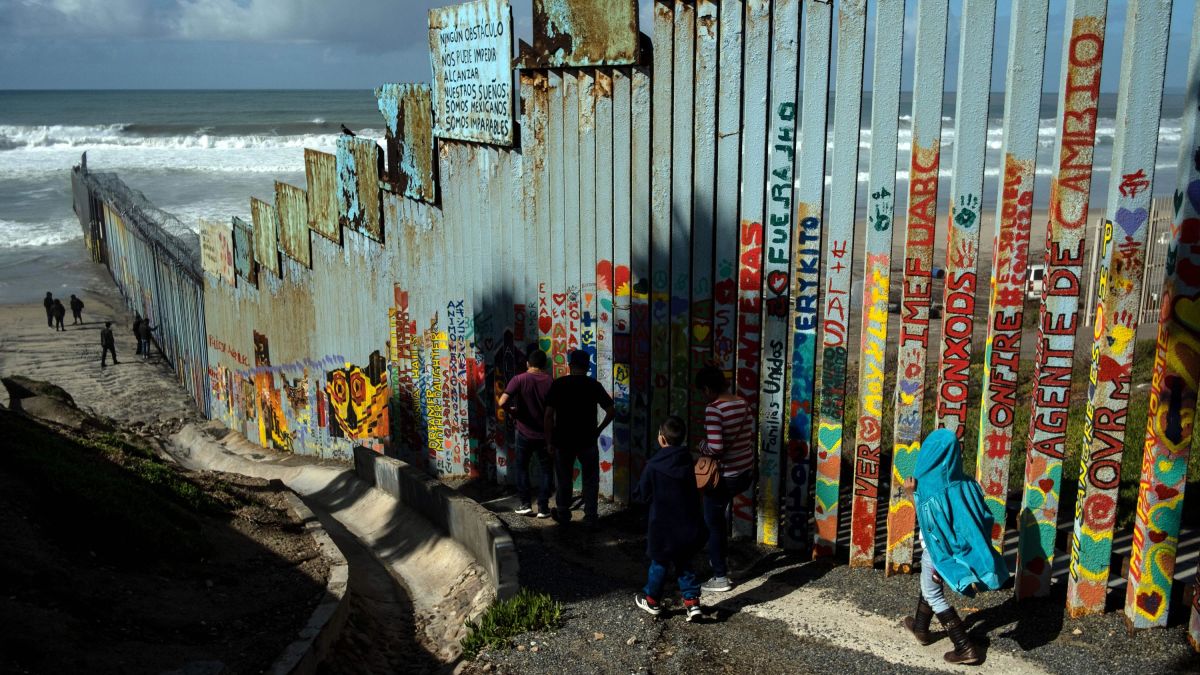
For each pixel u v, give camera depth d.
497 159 8.94
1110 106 113.50
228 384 19.83
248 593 6.80
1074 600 5.43
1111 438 5.16
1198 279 4.74
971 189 5.51
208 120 130.88
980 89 5.37
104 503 7.11
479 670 5.57
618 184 7.57
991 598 5.81
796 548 6.80
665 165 7.19
